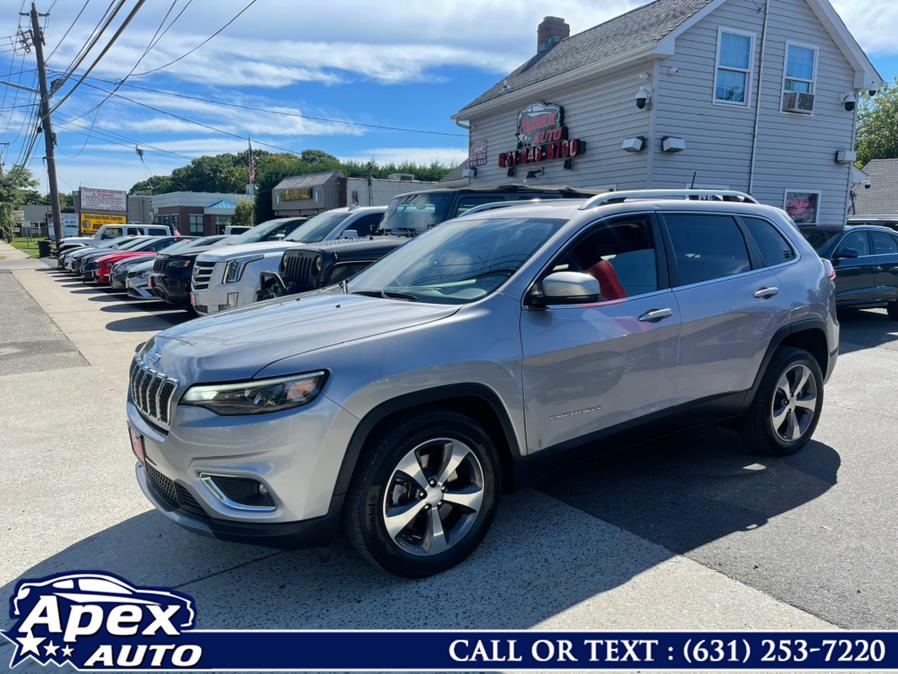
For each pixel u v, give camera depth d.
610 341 3.63
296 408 2.78
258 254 9.08
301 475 2.79
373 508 2.96
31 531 3.76
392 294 3.79
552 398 3.46
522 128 17.53
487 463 3.29
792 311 4.54
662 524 3.71
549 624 2.83
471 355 3.17
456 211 8.34
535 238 3.75
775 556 3.34
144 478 3.42
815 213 16.38
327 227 10.12
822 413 5.83
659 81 13.53
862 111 49.19
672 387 3.97
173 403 2.92
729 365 4.23
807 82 15.54
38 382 7.31
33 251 47.62
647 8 16.62
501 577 3.19
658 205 4.15
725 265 4.34
